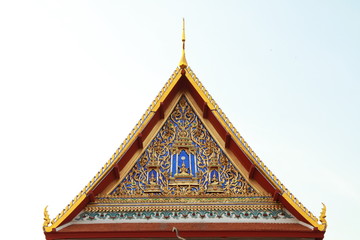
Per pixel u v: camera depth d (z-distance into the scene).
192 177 22.33
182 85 24.42
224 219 21.11
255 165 21.75
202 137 23.44
